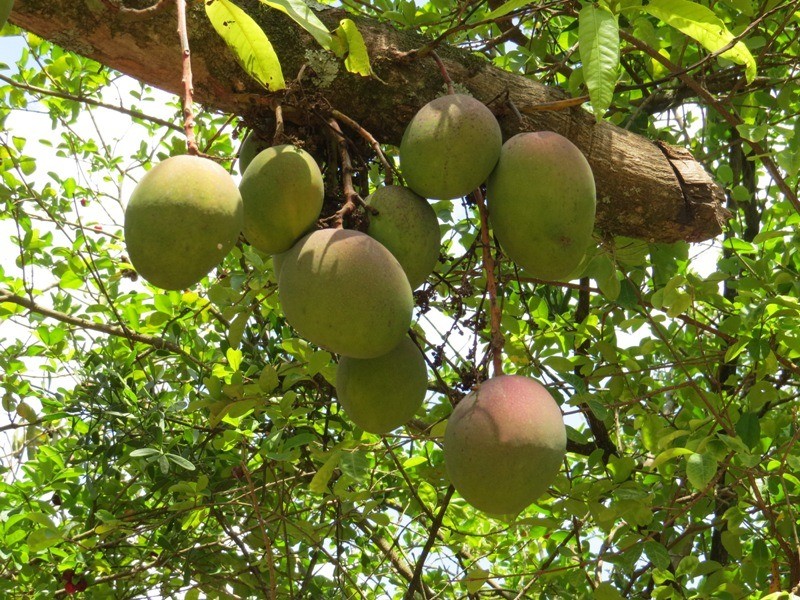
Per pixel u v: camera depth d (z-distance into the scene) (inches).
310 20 62.7
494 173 71.6
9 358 151.2
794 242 114.6
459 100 70.7
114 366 129.3
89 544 129.6
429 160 69.1
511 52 129.1
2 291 139.6
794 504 119.0
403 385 71.3
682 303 104.2
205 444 128.3
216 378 105.7
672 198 88.4
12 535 125.3
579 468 135.2
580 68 104.7
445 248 127.0
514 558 168.4
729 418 115.0
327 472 98.0
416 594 152.9
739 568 122.2
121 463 123.1
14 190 140.5
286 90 75.4
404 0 114.6
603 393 131.9
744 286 113.7
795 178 129.6
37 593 128.2
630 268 123.3
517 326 123.2
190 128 59.7
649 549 105.9
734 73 128.4
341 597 143.8
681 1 67.7
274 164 68.1
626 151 87.5
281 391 121.2
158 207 56.6
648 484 130.6
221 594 129.2
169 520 120.5
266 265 110.8
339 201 78.0
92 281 156.9
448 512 138.0
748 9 97.1
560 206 68.7
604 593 103.2
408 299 64.1
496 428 61.5
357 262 61.8
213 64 76.5
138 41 75.6
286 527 130.8
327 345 62.7
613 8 67.2
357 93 79.4
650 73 129.2
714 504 135.7
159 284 58.7
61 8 73.4
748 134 100.2
